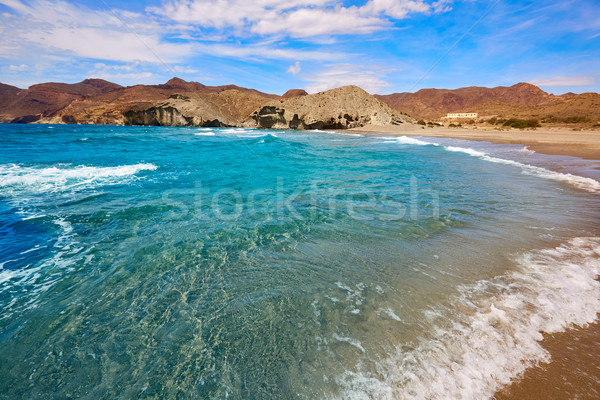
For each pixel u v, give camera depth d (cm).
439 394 180
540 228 468
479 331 232
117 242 405
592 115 7294
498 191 724
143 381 192
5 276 314
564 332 233
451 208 582
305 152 1647
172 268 337
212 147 1808
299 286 302
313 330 237
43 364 204
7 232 430
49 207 547
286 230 460
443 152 1691
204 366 204
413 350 214
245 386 188
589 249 386
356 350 216
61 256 361
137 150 1574
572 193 702
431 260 359
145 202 594
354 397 178
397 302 273
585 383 188
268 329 238
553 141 2341
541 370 197
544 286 297
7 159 1131
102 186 716
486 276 319
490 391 182
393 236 438
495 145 2167
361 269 338
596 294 282
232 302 274
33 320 246
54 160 1123
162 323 245
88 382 191
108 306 267
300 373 197
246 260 358
